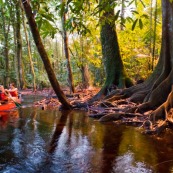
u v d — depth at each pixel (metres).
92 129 8.62
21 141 7.10
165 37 11.24
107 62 14.66
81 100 14.41
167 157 6.04
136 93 11.72
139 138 7.62
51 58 35.19
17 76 26.02
